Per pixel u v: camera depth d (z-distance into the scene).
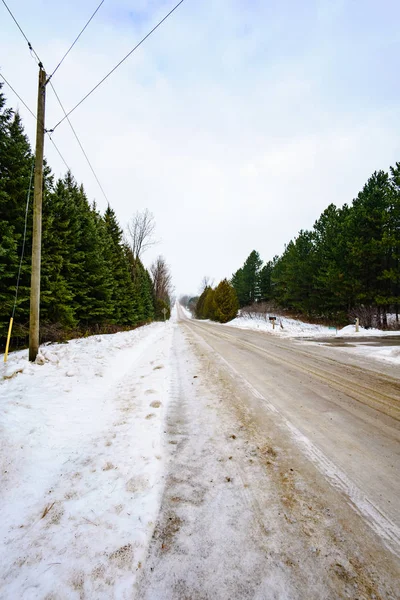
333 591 1.34
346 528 1.73
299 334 15.29
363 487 2.14
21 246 8.29
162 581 1.42
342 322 22.20
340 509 1.90
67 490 2.15
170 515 1.87
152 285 40.91
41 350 6.89
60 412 3.53
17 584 1.41
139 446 2.79
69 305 11.13
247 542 1.64
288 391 4.57
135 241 24.62
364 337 13.36
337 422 3.34
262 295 42.38
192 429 3.20
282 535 1.69
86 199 16.23
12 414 3.13
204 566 1.50
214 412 3.70
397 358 7.39
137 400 4.18
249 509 1.92
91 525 1.80
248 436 3.00
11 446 2.54
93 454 2.67
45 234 9.30
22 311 8.13
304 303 27.78
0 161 7.91
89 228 13.31
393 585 1.37
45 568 1.50
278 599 1.31
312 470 2.37
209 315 46.44
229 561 1.53
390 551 1.56
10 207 8.06
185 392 4.58
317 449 2.71
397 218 16.80
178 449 2.75
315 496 2.04
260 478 2.26
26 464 2.41
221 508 1.93
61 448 2.78
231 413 3.65
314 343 10.98
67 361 6.06
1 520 1.83
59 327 10.16
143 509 1.93
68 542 1.67
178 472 2.37
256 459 2.55
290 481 2.22
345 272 20.22
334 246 22.16
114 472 2.37
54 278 9.99
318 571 1.45
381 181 18.48
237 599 1.31
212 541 1.66
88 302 13.27
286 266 29.94
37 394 3.99
